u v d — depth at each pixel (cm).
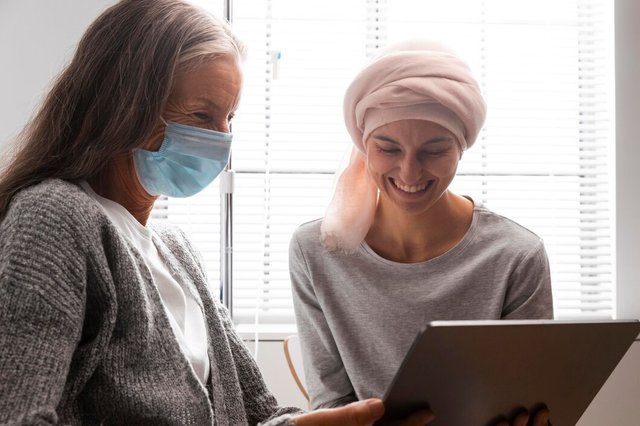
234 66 135
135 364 117
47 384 100
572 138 335
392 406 119
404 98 167
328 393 191
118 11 128
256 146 331
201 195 332
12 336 101
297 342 228
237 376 149
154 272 132
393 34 334
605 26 334
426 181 174
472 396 124
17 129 292
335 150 333
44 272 106
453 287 182
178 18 129
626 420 308
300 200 332
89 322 115
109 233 117
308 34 334
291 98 333
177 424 118
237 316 323
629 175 319
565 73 334
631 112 318
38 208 111
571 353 129
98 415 115
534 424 136
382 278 187
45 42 302
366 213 186
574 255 330
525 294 182
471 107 171
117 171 131
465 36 334
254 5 334
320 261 191
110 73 124
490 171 330
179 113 131
